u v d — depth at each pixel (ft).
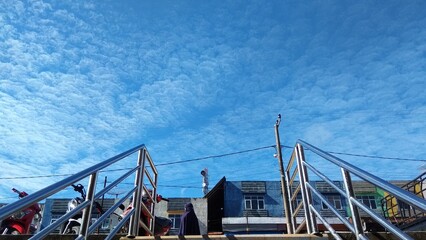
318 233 13.88
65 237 14.39
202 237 13.84
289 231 45.16
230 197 100.07
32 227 23.52
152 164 19.80
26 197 7.23
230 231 81.87
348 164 10.21
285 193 49.16
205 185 98.73
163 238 14.28
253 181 102.58
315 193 13.97
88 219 10.65
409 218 30.35
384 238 13.53
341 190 11.14
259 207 98.63
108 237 12.37
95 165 11.10
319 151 12.69
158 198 22.94
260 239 13.34
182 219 21.16
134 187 16.16
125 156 13.99
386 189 7.70
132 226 15.53
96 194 11.21
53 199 100.83
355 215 10.23
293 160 18.69
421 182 29.60
